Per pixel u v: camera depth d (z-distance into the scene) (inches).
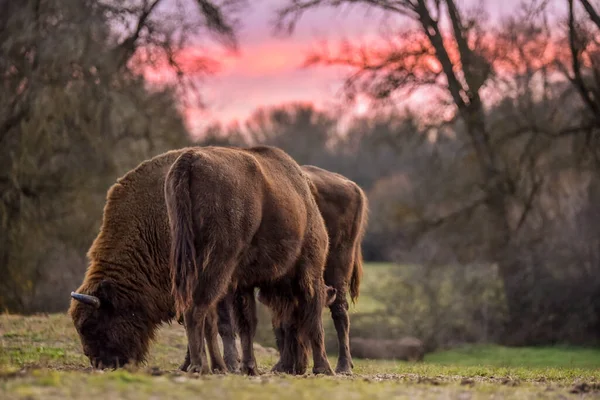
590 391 1307.8
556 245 4116.6
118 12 3897.6
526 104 4067.4
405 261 4111.7
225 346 1467.8
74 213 3843.5
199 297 1348.4
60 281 3855.8
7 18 3698.3
